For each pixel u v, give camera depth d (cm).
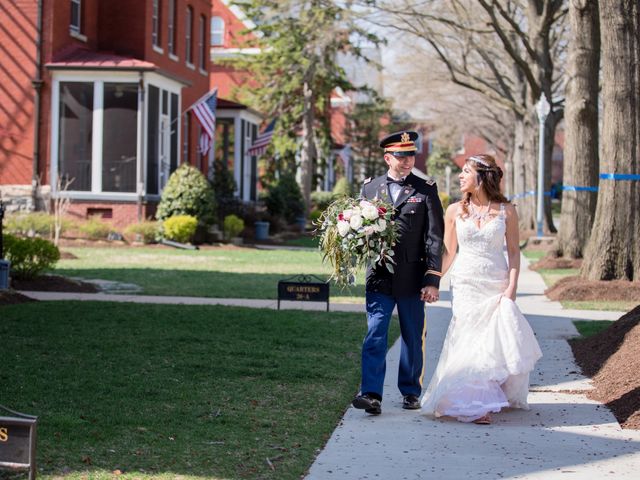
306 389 836
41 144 2878
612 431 692
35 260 1734
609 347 964
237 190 3722
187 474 564
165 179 3159
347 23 2892
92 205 2912
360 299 1631
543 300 1634
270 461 599
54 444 612
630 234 1678
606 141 1684
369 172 6712
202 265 2281
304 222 4206
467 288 754
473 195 764
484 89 3447
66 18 2944
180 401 763
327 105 4697
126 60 2905
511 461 613
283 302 1541
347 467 598
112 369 887
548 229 3753
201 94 3850
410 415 756
